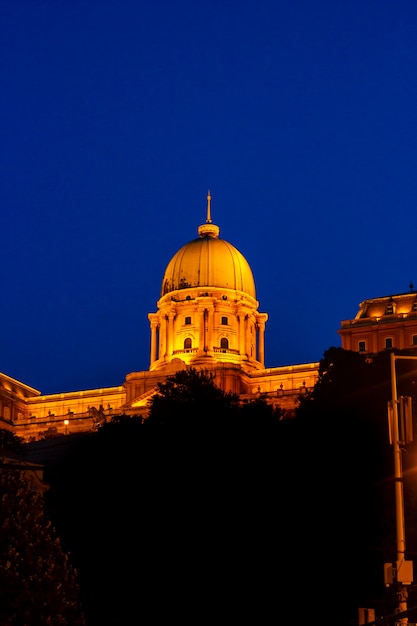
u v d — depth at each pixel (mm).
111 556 174000
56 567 103500
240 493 180375
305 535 172375
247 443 189375
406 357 116562
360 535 173500
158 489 183625
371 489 184125
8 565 98938
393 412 114188
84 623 105125
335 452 191625
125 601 166875
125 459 191625
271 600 164000
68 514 183125
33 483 129000
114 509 182000
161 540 175125
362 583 164500
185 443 190500
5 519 102438
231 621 163375
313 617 162125
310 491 181250
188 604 164500
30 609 99000
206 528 175625
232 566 169125
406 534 172625
